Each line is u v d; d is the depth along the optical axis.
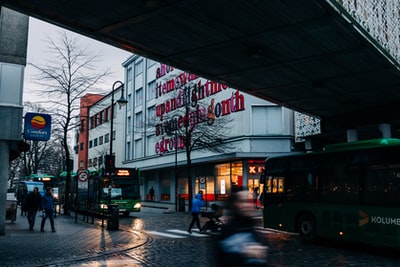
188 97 35.41
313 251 12.30
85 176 22.22
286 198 14.83
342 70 15.67
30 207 17.33
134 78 56.84
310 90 18.86
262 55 14.09
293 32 12.02
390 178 11.38
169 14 11.02
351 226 12.30
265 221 15.62
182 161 41.41
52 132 26.98
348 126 23.41
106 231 17.33
